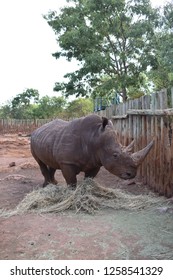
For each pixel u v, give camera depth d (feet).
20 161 43.52
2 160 45.68
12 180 29.22
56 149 22.16
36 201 19.97
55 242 14.51
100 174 31.71
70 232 15.66
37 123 117.70
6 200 22.20
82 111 154.71
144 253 13.25
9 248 13.99
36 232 15.74
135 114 27.89
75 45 84.94
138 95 81.30
